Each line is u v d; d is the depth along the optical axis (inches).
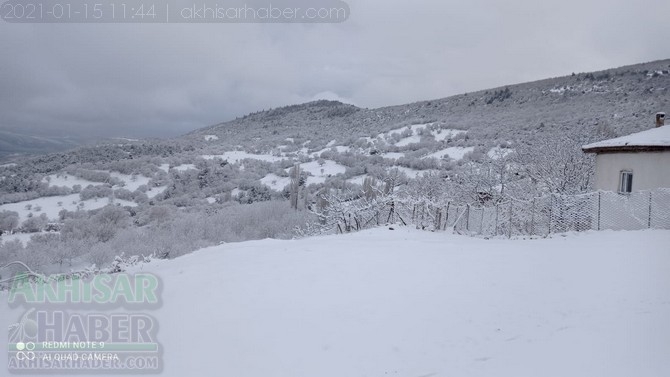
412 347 232.5
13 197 1947.6
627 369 208.4
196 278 350.3
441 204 796.6
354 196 1198.3
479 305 291.6
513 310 285.0
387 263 396.2
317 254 431.5
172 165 2551.7
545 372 207.9
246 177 2384.4
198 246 1258.6
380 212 834.8
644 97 2642.7
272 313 271.7
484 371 210.1
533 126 2359.7
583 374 205.2
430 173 1284.4
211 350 227.9
